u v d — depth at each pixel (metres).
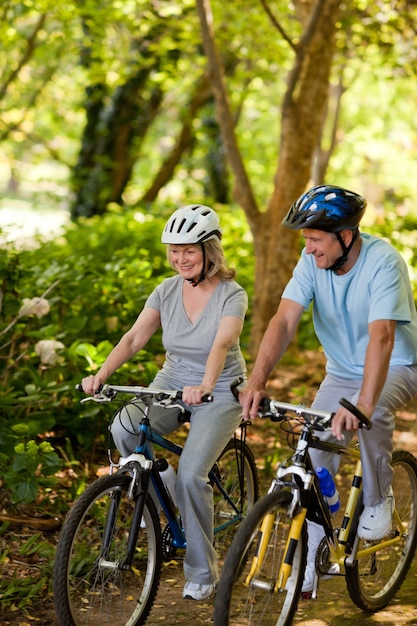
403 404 5.28
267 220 12.59
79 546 5.85
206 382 4.96
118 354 5.30
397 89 27.42
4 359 8.03
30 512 6.65
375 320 4.90
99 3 18.09
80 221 20.92
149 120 24.48
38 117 28.78
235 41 18.05
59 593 4.65
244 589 4.96
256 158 29.97
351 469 8.76
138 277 10.83
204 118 25.27
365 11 13.77
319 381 11.87
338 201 4.84
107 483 4.85
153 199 24.72
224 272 5.31
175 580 5.92
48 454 6.20
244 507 6.25
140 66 19.77
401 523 5.68
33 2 17.03
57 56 22.95
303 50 11.66
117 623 5.18
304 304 5.23
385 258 4.99
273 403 4.71
